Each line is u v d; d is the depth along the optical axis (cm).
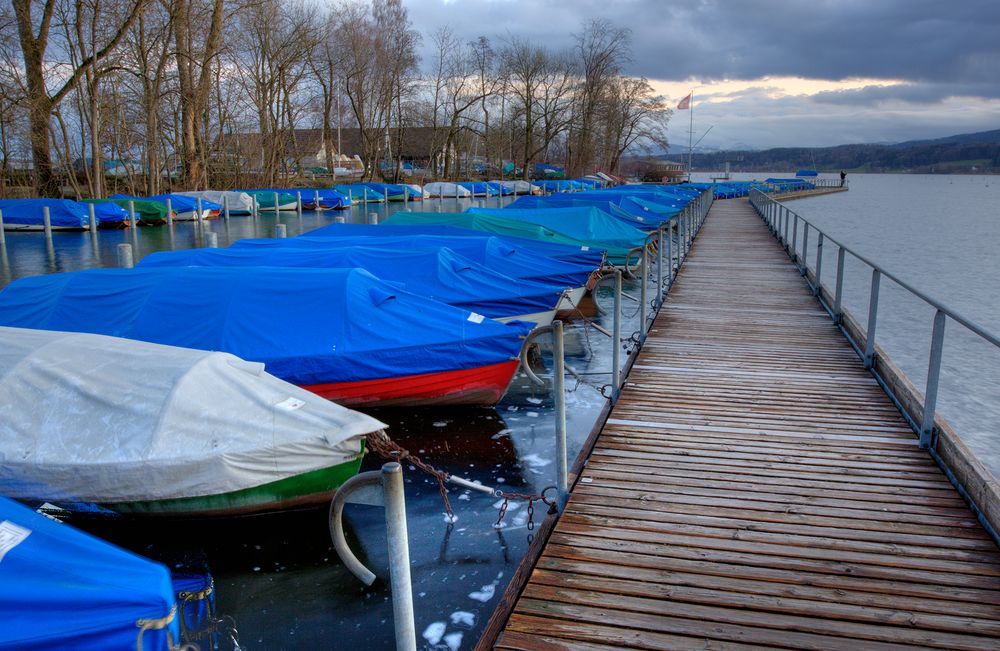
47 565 342
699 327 1027
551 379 1010
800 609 380
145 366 567
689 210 2108
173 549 561
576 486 529
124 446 527
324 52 4684
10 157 3194
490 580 515
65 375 557
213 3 3497
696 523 473
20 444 526
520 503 630
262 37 3853
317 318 800
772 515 481
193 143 3484
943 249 3334
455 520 599
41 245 2366
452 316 843
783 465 560
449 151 6172
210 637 459
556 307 1088
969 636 358
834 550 438
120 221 2795
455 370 798
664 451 590
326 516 600
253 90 3925
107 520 561
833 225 4662
